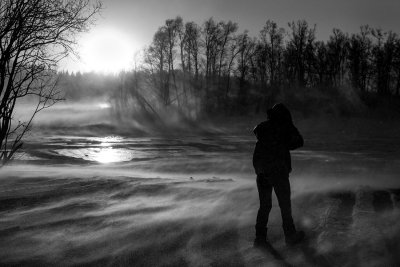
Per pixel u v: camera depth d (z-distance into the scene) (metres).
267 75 75.25
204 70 70.94
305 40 72.56
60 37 12.54
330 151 27.00
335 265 4.79
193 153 27.27
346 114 59.81
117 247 5.50
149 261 5.02
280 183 5.53
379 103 62.91
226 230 6.14
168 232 6.07
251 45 71.44
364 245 5.32
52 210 7.43
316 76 74.00
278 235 5.92
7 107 12.73
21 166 17.73
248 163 19.58
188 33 69.12
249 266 4.82
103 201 8.14
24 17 12.04
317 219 6.60
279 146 5.58
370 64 71.94
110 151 28.92
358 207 7.26
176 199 8.24
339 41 73.25
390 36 70.25
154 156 25.33
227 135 48.66
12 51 12.27
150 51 67.69
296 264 4.85
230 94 74.56
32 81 12.77
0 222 6.72
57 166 19.06
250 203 7.66
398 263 4.76
